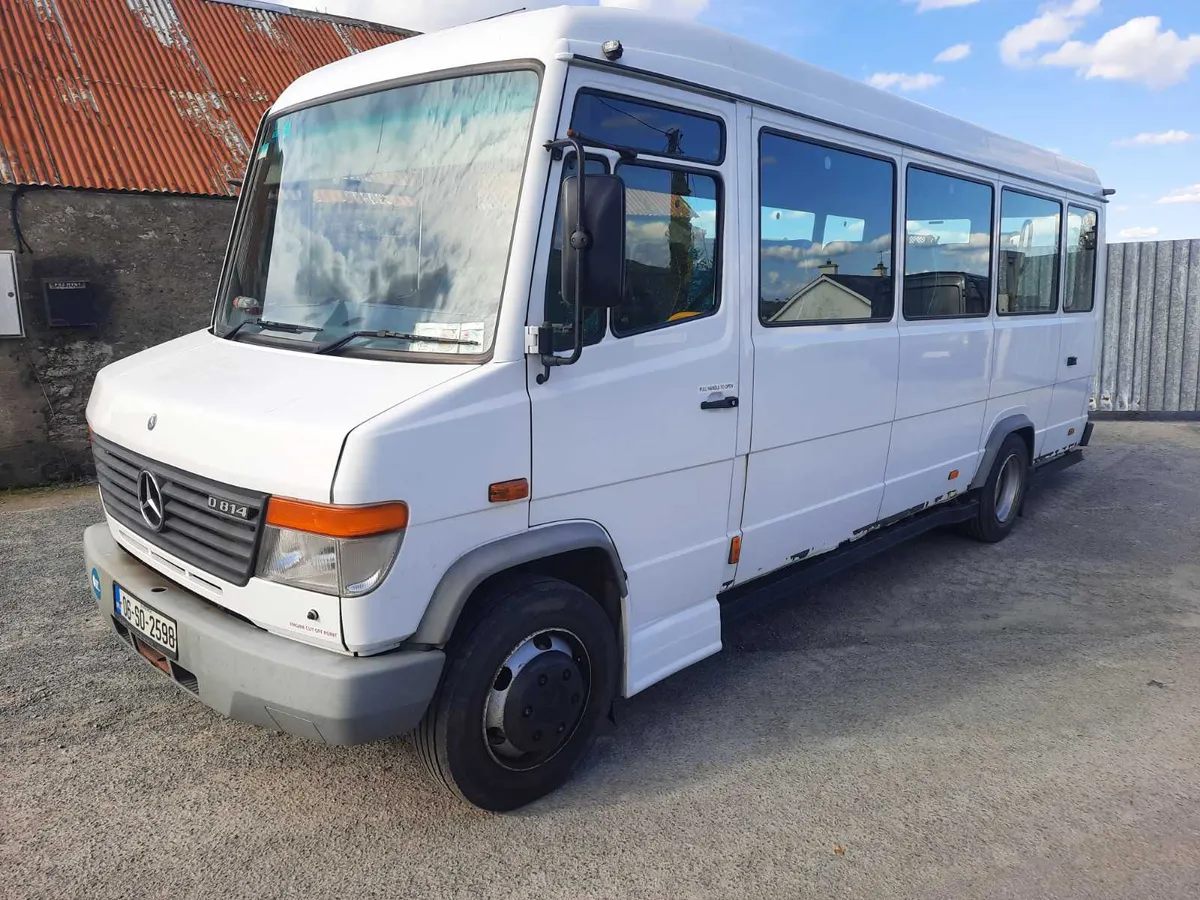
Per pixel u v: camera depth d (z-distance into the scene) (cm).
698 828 317
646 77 326
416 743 305
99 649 455
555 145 288
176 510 304
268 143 386
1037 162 670
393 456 259
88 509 761
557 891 282
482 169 303
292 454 263
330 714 264
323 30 1302
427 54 331
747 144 379
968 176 566
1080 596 571
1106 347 1342
